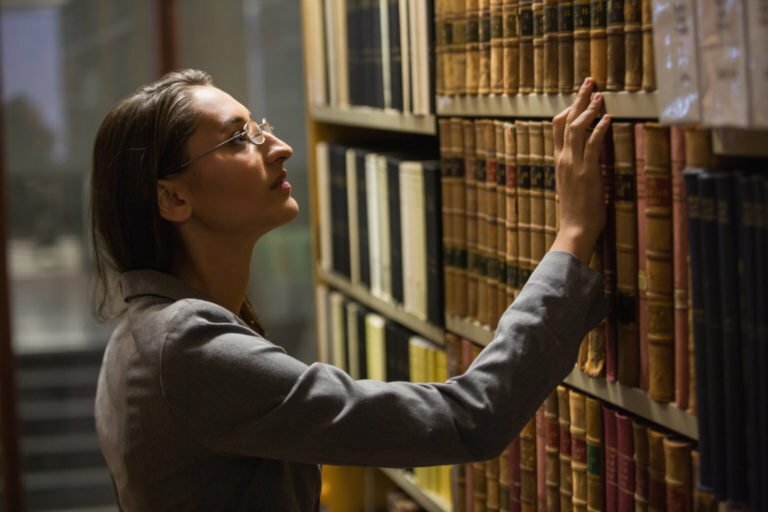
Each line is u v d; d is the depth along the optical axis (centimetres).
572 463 172
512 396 140
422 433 139
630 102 146
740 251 124
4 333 451
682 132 136
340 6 261
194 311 144
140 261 158
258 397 140
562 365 145
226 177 154
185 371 141
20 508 463
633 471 157
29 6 449
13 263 461
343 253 281
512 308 145
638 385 153
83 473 478
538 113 171
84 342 473
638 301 150
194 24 456
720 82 117
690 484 143
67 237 463
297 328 482
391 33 226
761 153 120
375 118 244
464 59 196
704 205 128
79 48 454
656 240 143
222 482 148
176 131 152
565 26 160
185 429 144
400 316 242
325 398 140
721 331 128
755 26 111
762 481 123
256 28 459
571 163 151
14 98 452
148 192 153
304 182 472
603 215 151
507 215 182
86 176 461
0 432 457
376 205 251
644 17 140
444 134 206
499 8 179
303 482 159
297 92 464
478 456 141
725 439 130
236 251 161
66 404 473
